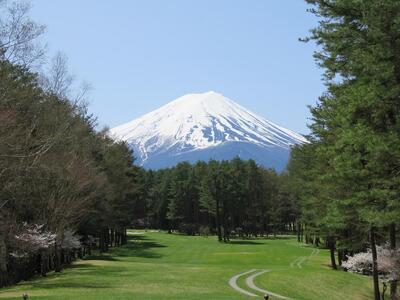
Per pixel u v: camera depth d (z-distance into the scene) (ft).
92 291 91.35
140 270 147.64
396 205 68.64
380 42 68.49
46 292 89.04
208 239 377.30
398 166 71.51
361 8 71.15
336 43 80.38
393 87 67.67
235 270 154.61
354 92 70.69
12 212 122.72
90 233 224.12
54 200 134.82
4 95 95.45
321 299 114.73
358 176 76.33
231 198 377.09
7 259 118.52
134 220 416.87
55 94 136.46
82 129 156.66
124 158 250.16
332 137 111.75
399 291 107.96
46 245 122.93
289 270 157.07
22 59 101.40
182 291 96.32
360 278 145.69
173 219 430.61
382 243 122.52
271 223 442.09
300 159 195.62
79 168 142.51
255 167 435.53
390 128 70.38
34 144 112.88
